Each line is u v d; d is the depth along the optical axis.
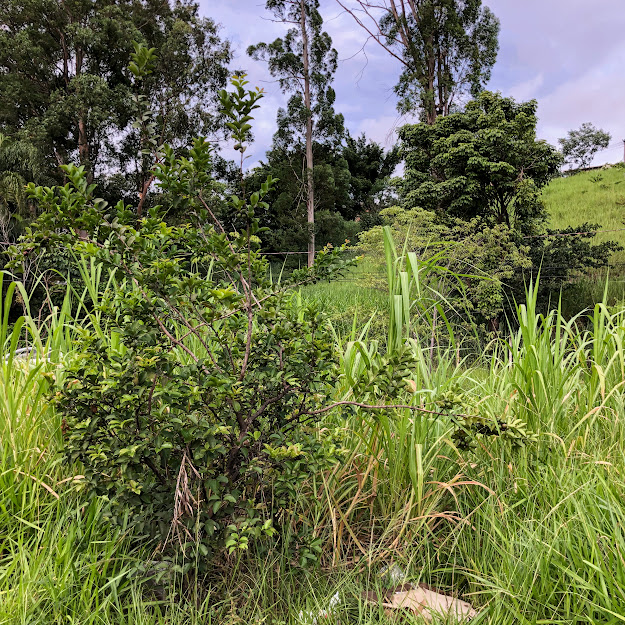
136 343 1.99
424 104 18.69
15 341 2.42
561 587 1.85
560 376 2.99
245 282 2.07
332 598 1.95
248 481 2.15
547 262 11.55
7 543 2.05
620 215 19.44
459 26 18.48
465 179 13.12
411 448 2.36
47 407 2.41
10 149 20.91
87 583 1.83
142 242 1.98
